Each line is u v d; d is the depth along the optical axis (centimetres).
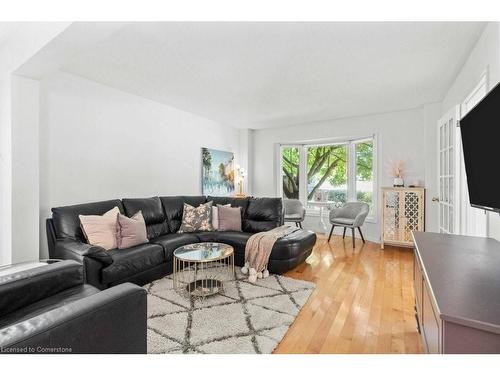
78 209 267
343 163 543
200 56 251
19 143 226
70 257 223
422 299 140
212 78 307
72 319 90
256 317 201
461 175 259
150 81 320
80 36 178
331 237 505
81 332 92
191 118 469
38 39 190
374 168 472
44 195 274
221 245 283
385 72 285
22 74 226
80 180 307
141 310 116
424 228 397
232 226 371
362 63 263
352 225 427
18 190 225
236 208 385
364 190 509
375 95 364
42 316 89
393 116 449
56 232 248
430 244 156
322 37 215
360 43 224
